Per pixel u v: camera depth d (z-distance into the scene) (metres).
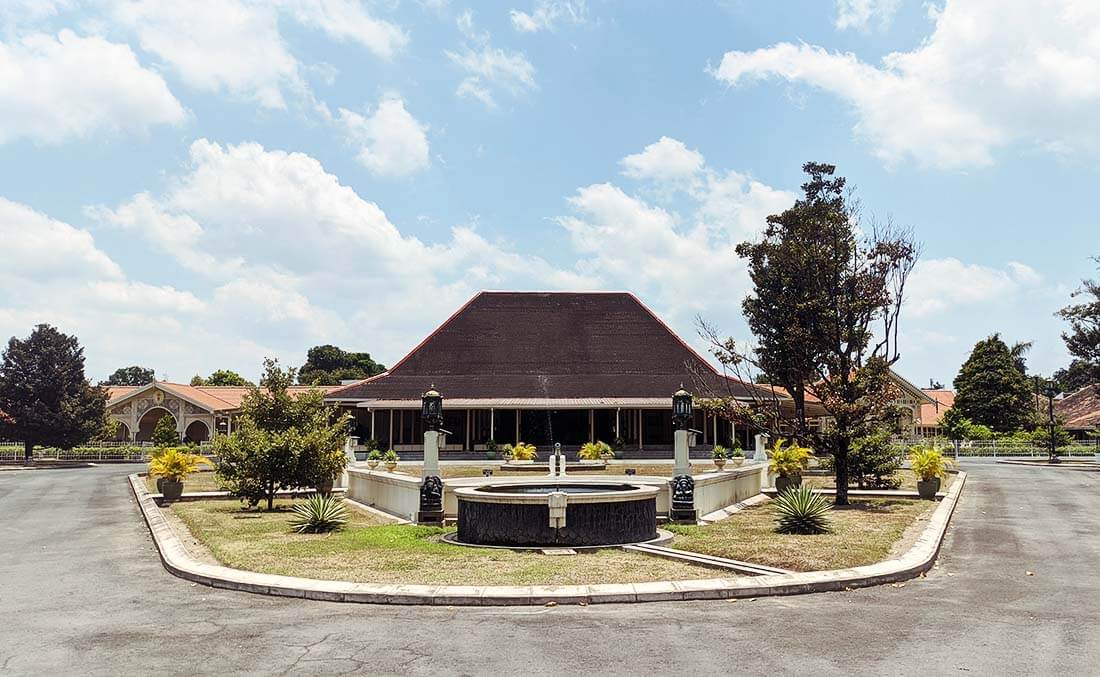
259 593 11.01
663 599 10.34
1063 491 28.33
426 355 56.56
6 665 7.71
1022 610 9.85
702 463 43.53
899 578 11.77
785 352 28.78
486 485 19.12
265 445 21.97
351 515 21.14
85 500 26.73
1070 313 59.03
